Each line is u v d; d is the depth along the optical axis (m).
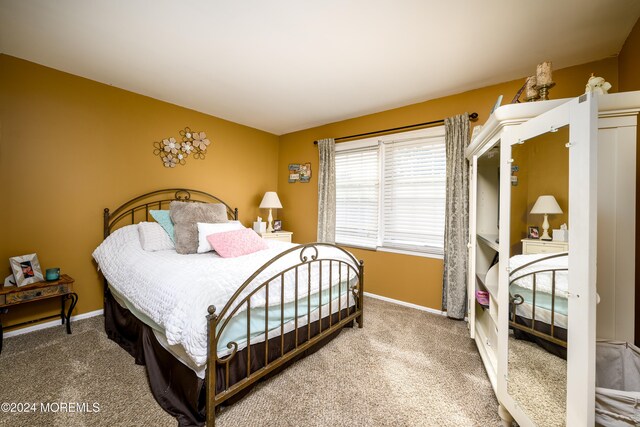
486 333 1.86
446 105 2.81
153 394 1.50
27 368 1.74
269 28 1.78
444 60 2.14
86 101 2.53
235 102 3.08
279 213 4.43
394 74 2.38
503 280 1.31
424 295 2.95
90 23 1.74
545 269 1.10
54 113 2.36
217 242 2.29
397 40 1.89
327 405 1.46
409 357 1.96
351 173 3.62
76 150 2.48
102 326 2.38
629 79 1.82
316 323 2.00
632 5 1.53
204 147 3.45
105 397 1.49
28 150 2.24
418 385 1.64
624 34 1.80
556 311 1.05
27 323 2.26
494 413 1.43
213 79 2.53
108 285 2.34
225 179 3.71
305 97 2.92
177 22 1.73
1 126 2.12
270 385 1.62
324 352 2.02
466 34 1.81
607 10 1.57
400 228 3.18
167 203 3.11
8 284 2.11
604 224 1.12
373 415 1.40
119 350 1.98
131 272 1.91
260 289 1.57
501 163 1.31
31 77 2.24
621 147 1.09
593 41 1.88
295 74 2.41
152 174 2.99
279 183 4.44
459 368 1.83
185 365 1.38
